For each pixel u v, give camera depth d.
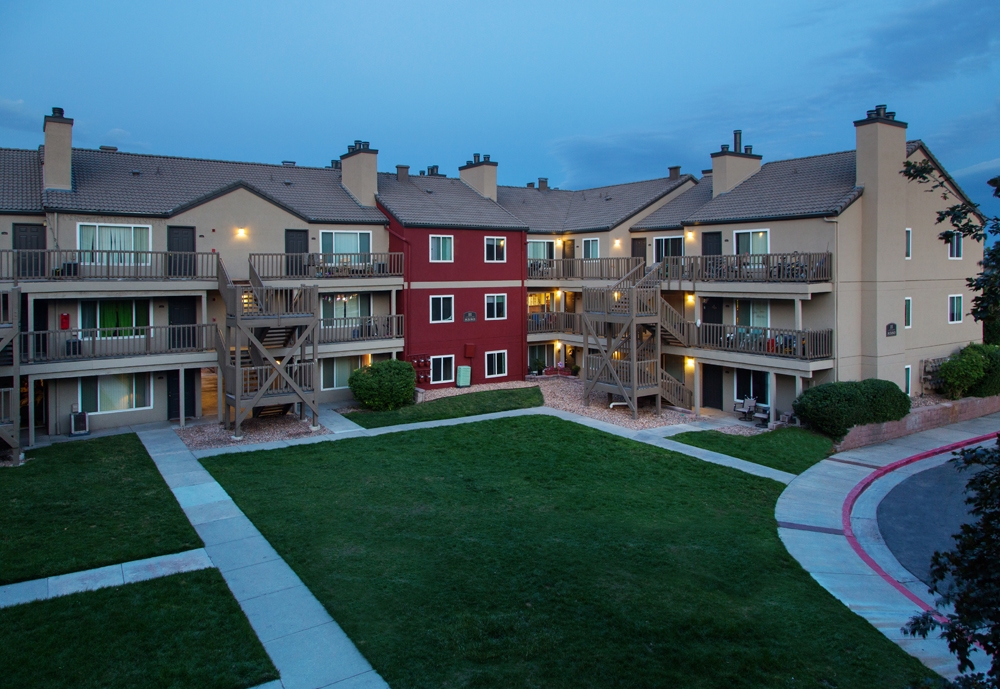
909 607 11.98
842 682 9.43
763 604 11.61
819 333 23.17
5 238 22.11
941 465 20.98
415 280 29.31
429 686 9.03
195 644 9.84
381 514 15.18
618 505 16.27
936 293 27.80
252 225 26.27
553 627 10.52
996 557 5.80
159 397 23.92
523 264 32.59
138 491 16.33
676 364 28.56
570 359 34.78
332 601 11.17
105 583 11.64
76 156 25.89
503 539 13.91
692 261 26.55
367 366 26.38
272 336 24.84
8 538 13.34
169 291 23.03
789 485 18.47
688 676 9.39
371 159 30.25
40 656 9.43
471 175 35.25
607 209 34.75
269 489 16.70
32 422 20.36
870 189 23.98
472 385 31.16
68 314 22.48
